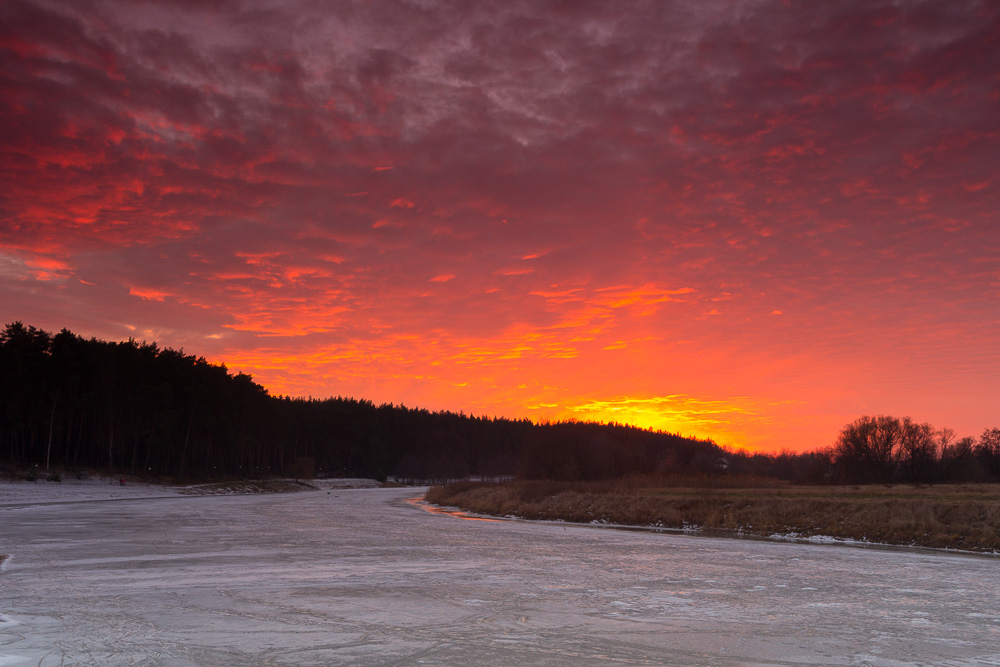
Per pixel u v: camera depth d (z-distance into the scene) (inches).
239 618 424.2
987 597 560.1
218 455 3939.5
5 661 316.5
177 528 1149.1
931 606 514.0
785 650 367.9
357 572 653.3
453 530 1254.3
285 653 339.9
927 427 3294.8
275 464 5236.2
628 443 3641.7
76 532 1024.2
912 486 2261.3
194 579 590.2
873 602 529.0
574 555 844.0
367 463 5900.6
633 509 1510.8
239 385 4023.1
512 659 337.1
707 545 1003.9
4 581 569.3
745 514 1344.7
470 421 7603.4
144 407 3174.2
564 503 1715.1
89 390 3078.2
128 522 1250.0
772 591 578.9
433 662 328.2
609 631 407.2
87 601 476.7
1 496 1994.3
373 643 364.5
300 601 487.8
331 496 3262.8
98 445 3245.6
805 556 866.1
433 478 6545.3
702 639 390.9
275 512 1761.8
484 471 6845.5
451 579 616.7
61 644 350.9
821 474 3449.8
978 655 363.3
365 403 6875.0
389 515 1742.1
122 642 357.1
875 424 3334.2
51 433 2874.0
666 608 487.2
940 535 1002.1
